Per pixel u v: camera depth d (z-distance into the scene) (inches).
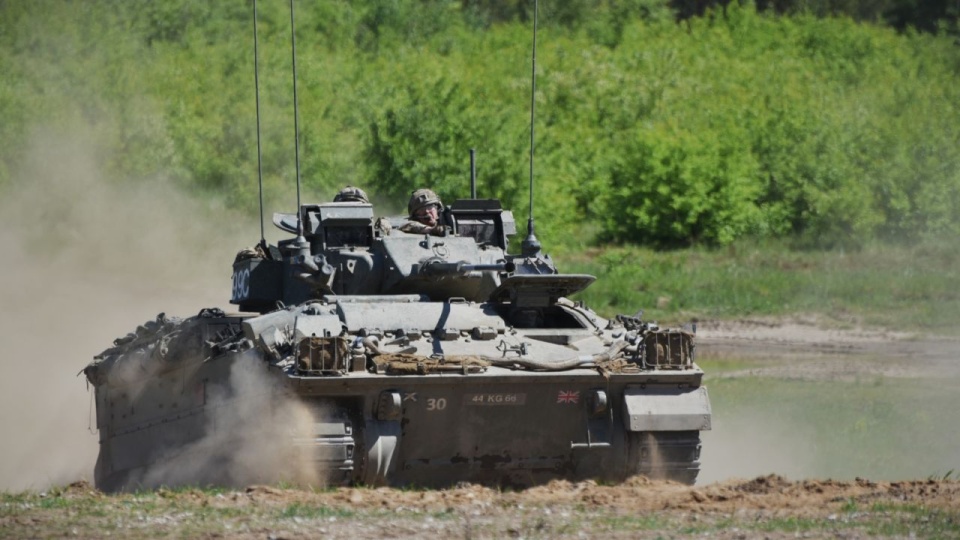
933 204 6776.6
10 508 1840.6
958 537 1630.2
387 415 2124.8
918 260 6417.3
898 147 7057.1
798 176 6948.8
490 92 7273.6
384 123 6033.5
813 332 5093.5
